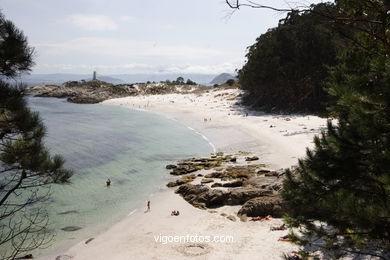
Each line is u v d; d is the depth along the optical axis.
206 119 81.94
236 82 147.62
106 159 46.22
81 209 27.58
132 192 32.38
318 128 57.56
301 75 66.44
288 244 19.08
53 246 21.03
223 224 23.47
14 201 27.62
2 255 19.36
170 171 39.94
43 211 26.47
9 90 8.39
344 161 9.52
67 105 129.75
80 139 61.03
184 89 158.25
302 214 10.76
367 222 7.48
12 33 8.14
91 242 21.58
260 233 21.30
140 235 22.48
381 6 5.99
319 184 10.25
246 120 74.44
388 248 9.03
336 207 8.52
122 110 112.69
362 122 8.15
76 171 39.56
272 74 77.81
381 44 7.59
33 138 9.65
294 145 47.81
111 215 26.47
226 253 19.05
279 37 80.38
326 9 5.43
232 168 38.62
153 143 57.88
